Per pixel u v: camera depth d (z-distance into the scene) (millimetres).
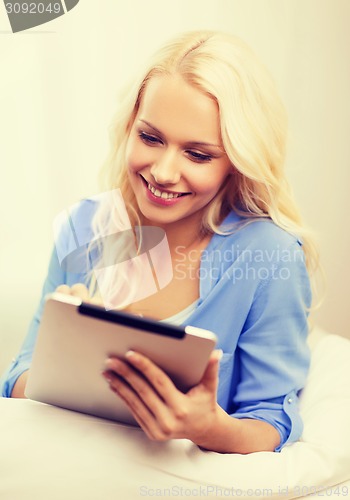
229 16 1616
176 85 890
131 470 805
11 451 801
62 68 1581
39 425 831
